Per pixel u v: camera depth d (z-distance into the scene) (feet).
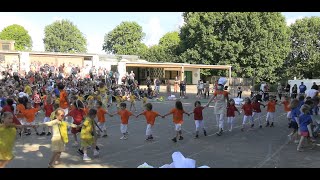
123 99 86.07
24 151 35.81
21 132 45.14
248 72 170.40
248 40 172.96
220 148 37.60
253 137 44.47
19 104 45.19
